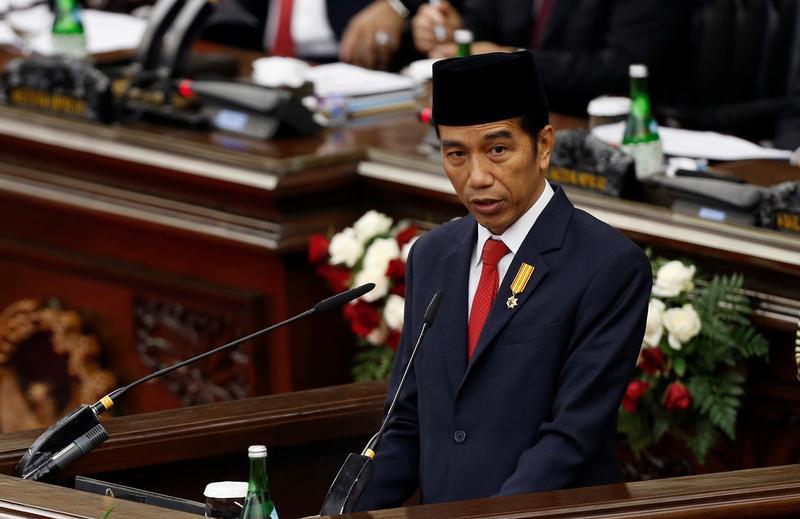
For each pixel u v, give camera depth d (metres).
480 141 9.68
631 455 14.48
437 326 10.36
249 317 16.95
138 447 11.21
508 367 10.02
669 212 13.87
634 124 14.74
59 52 20.67
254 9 24.69
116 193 17.98
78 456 10.45
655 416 13.66
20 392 19.97
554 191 10.34
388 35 22.34
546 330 9.94
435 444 10.25
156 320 18.22
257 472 8.83
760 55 19.33
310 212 16.58
